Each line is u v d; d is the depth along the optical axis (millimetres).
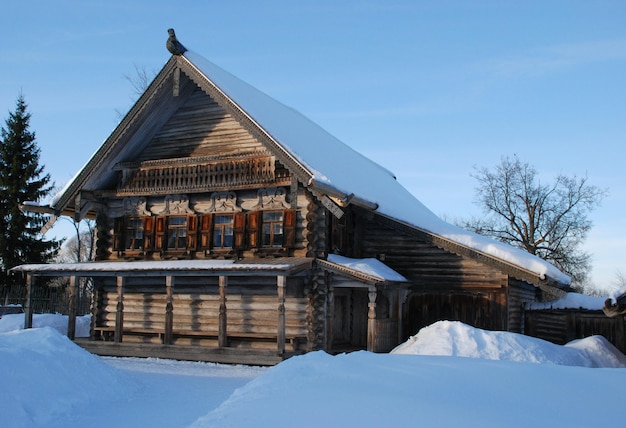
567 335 24188
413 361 10148
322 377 9133
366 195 22672
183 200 23422
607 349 19453
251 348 19859
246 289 22016
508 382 8750
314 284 20734
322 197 20109
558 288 21281
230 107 20984
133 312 23859
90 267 22141
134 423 9320
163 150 23969
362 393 8148
